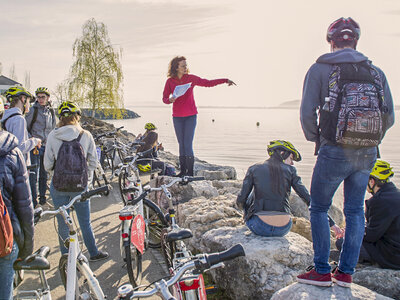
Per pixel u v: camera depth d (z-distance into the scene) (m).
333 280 3.05
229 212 5.46
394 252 3.99
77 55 34.03
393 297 3.68
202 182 7.18
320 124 2.83
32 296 3.65
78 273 3.53
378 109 2.69
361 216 2.96
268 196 4.32
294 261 3.92
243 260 3.94
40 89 7.00
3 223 2.61
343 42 2.90
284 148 4.39
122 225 4.19
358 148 2.74
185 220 5.43
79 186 4.42
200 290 2.84
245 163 47.12
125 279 4.66
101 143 10.23
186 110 7.29
